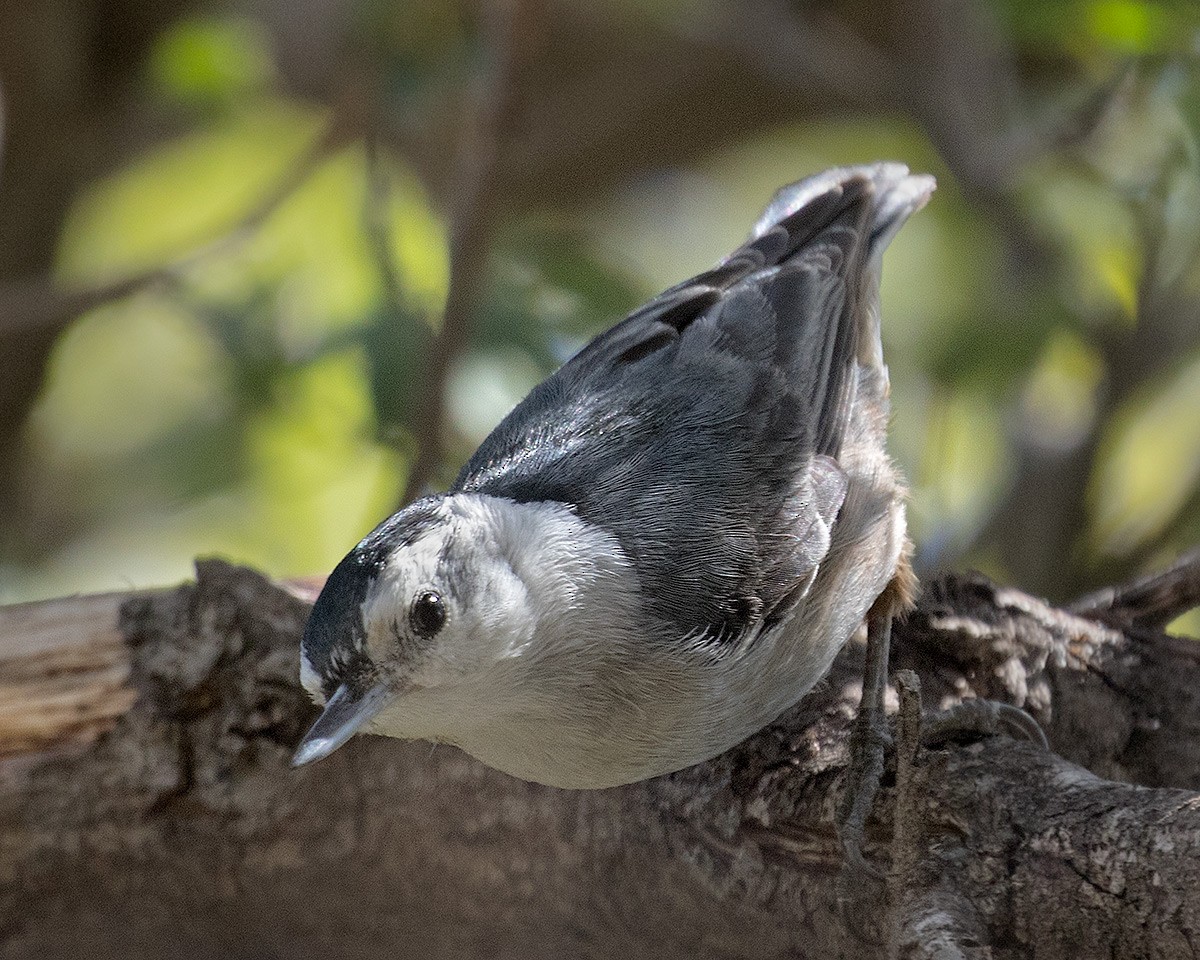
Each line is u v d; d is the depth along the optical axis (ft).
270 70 40.70
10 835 25.54
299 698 25.38
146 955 26.30
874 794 23.52
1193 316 38.63
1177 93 31.45
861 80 41.22
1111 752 26.76
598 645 22.66
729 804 24.09
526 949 25.58
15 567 43.29
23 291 36.60
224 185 49.80
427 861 25.43
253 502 44.19
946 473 37.91
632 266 36.22
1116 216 37.06
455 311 31.94
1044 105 39.70
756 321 26.16
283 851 25.62
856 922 23.12
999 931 20.88
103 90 42.29
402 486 34.19
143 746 25.45
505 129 32.60
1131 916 19.97
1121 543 39.27
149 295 40.32
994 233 41.68
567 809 24.77
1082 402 43.21
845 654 27.02
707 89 48.14
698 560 23.25
